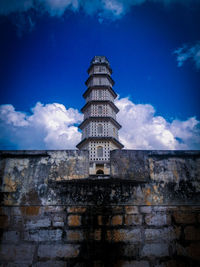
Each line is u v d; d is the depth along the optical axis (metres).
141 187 5.69
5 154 5.93
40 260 4.88
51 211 5.33
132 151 6.14
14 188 5.55
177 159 6.10
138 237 5.15
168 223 5.34
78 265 4.84
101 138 30.67
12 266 4.82
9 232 5.11
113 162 5.95
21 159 5.91
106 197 5.51
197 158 6.12
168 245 5.13
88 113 34.56
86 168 5.87
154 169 5.93
